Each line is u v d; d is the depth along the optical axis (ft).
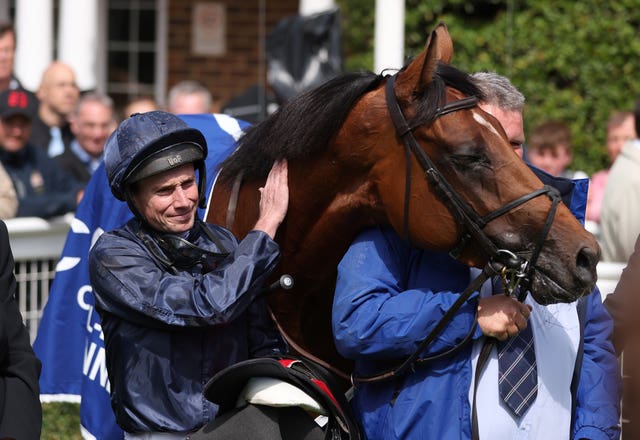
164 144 15.96
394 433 15.93
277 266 18.33
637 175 29.81
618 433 16.67
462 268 16.56
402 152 16.08
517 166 15.43
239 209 18.74
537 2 53.16
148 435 16.02
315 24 39.91
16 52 45.52
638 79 52.95
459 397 15.71
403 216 16.07
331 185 17.24
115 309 15.98
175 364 15.96
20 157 31.86
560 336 16.20
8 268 15.94
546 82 53.16
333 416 15.84
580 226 15.26
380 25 36.91
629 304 16.88
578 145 52.60
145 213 16.28
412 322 15.61
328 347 18.98
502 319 15.37
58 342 22.77
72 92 37.47
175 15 56.95
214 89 56.95
